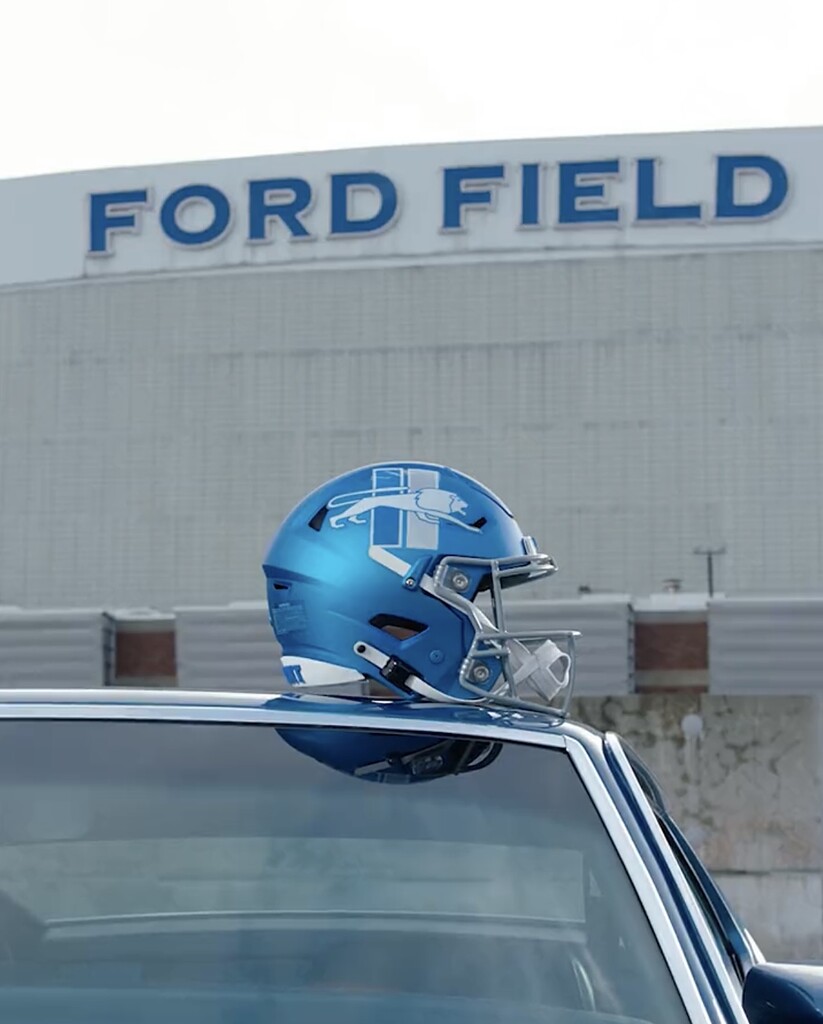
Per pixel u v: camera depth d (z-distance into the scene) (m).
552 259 42.31
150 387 43.62
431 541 2.46
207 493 43.25
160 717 2.21
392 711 2.26
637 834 2.06
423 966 2.02
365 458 42.69
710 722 19.41
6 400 44.09
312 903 2.08
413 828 2.10
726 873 18.58
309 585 2.47
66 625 21.22
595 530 41.88
